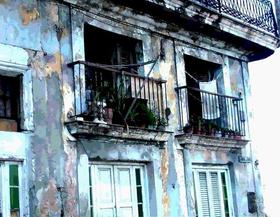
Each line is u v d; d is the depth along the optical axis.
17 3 8.65
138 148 10.12
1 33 8.34
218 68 12.84
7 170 8.11
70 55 9.31
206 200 11.56
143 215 10.17
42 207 8.36
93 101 9.23
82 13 9.67
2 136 8.08
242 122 12.84
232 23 12.11
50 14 9.11
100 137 9.34
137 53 10.87
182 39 11.75
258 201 12.88
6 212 7.98
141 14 10.61
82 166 9.02
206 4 11.50
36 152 8.45
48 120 8.72
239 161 12.55
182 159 11.06
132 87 10.42
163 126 10.60
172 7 10.70
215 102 12.27
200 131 11.48
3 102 8.48
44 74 8.82
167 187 10.56
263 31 13.06
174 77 11.36
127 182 10.01
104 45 10.63
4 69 8.34
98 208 9.34
